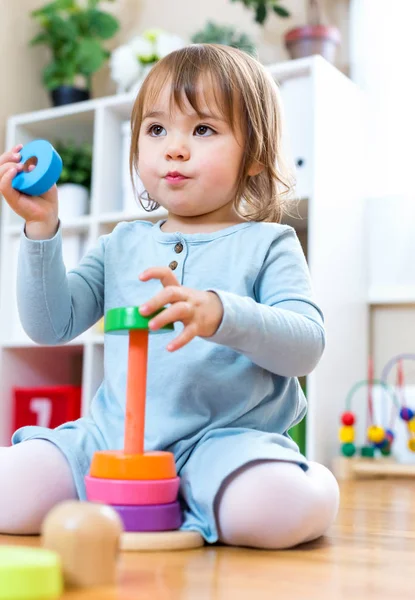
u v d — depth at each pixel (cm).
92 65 260
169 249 103
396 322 223
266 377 97
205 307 81
